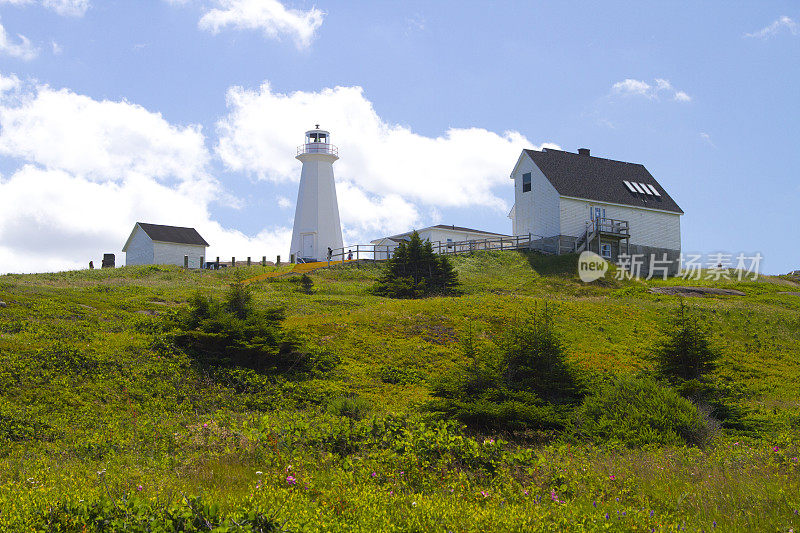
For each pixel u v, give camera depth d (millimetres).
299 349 27516
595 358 32562
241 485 11711
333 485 11188
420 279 48875
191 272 55000
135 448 15500
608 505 10289
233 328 26781
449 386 19625
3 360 22578
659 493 11156
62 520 9250
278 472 12453
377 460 12984
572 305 41438
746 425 19188
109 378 22938
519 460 13055
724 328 39344
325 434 15203
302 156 76438
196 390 23469
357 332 32906
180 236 69625
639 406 17859
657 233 65688
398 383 27219
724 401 20922
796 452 14109
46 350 23938
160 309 35812
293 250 76375
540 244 61500
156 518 9148
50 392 20953
